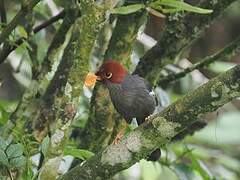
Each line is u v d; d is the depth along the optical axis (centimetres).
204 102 690
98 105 1028
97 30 696
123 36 1003
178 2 805
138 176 1367
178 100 705
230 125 1744
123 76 998
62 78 997
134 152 732
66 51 995
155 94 1065
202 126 1120
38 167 894
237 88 673
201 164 1112
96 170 746
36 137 998
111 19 1083
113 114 1035
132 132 733
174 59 1048
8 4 1380
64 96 712
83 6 698
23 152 826
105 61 1032
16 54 1374
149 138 722
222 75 682
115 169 744
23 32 1032
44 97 1011
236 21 2183
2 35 906
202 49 2197
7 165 766
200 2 1025
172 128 712
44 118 1004
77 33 985
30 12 990
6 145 765
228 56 1127
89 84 995
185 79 1370
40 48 1177
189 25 1016
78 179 754
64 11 1077
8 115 1032
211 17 1016
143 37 1355
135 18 987
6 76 1598
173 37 1027
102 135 1037
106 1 692
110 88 1001
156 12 940
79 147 1041
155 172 1309
